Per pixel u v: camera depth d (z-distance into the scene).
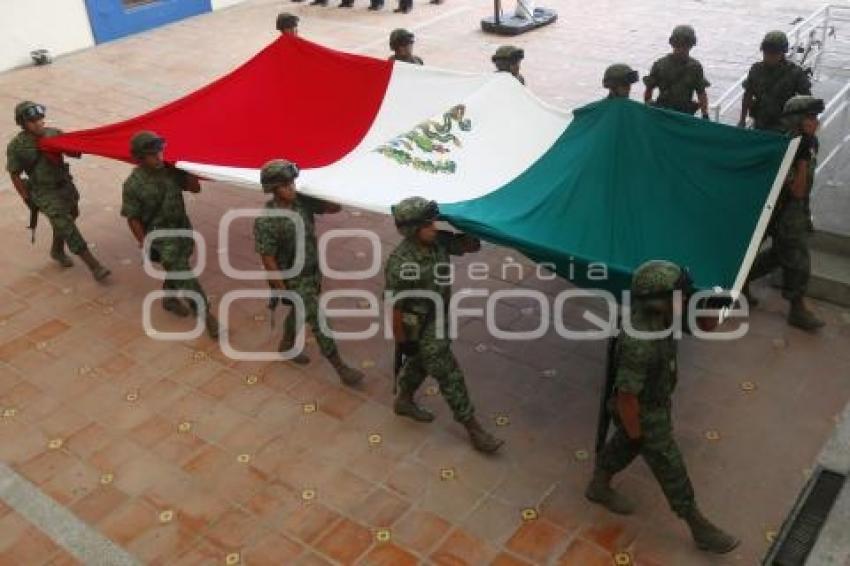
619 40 12.97
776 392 5.60
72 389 6.11
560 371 5.95
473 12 15.05
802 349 5.99
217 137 6.76
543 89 11.21
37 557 4.76
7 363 6.43
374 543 4.70
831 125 8.30
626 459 4.53
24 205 9.01
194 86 12.44
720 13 13.91
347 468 5.24
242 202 8.77
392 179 5.53
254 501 5.04
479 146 5.93
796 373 5.76
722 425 5.35
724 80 10.91
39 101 12.16
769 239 6.41
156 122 6.88
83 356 6.47
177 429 5.66
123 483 5.24
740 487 4.88
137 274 7.56
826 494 4.74
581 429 5.40
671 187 5.09
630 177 5.17
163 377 6.19
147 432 5.65
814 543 4.39
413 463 5.24
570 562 4.48
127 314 6.98
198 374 6.20
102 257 7.85
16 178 6.97
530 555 4.54
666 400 4.18
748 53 11.89
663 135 5.30
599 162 5.28
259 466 5.30
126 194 6.16
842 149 7.82
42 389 6.13
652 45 12.62
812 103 5.46
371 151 5.81
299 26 14.87
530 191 5.39
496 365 6.06
